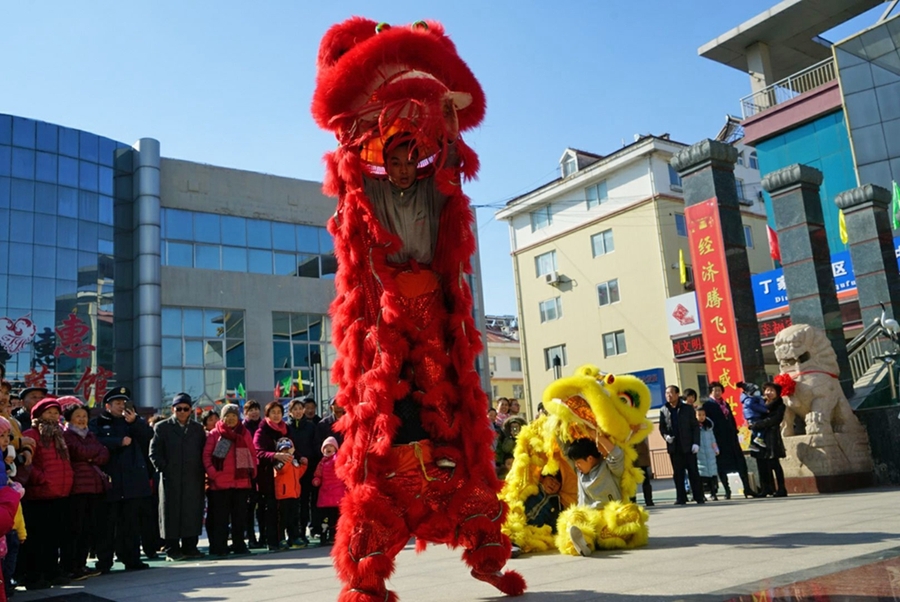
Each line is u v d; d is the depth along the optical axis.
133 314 26.45
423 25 3.73
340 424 3.34
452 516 3.30
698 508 8.84
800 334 10.34
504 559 3.41
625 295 29.94
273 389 26.95
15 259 25.62
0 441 3.99
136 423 7.77
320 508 8.61
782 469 10.20
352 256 3.42
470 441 3.39
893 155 22.31
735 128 33.84
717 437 10.53
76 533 6.70
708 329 11.62
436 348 3.43
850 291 20.12
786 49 27.45
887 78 22.62
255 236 27.92
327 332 28.69
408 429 3.30
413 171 3.56
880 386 11.11
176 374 25.61
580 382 5.55
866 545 4.34
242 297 27.09
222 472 7.99
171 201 26.66
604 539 5.20
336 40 3.63
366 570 2.99
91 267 26.61
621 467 5.48
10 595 5.61
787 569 3.71
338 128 3.49
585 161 33.47
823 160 24.39
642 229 29.53
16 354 25.05
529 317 33.88
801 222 11.73
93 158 27.50
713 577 3.64
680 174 12.20
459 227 3.59
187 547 8.05
